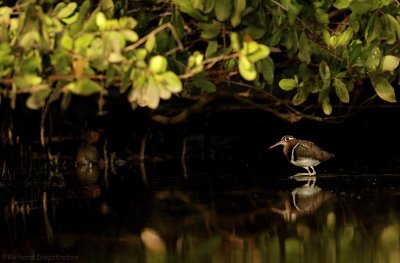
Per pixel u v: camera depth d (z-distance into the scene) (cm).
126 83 1033
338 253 957
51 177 1628
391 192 1262
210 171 1620
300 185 1377
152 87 1024
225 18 1142
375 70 1225
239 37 1074
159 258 966
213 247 1005
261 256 962
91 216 1195
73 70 1064
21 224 1165
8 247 1033
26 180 1597
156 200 1296
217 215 1162
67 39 1022
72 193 1408
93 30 1044
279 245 1004
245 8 1165
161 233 1077
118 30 1030
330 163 1648
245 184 1420
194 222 1128
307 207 1187
